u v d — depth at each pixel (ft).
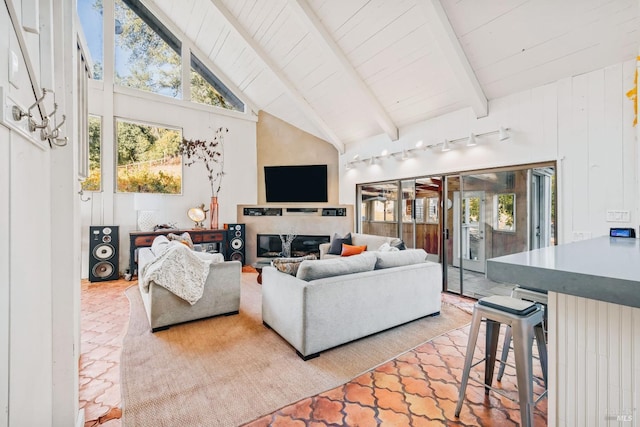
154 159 17.38
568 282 2.81
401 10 10.28
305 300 7.38
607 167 8.86
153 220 17.19
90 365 7.21
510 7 8.77
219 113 19.69
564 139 9.75
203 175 19.06
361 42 12.10
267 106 20.42
